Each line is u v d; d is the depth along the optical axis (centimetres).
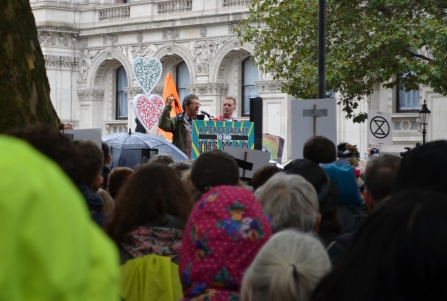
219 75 4622
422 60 3036
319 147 979
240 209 516
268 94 4388
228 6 4566
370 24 2661
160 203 663
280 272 414
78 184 495
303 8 2752
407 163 525
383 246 320
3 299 206
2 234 206
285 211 630
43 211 210
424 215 319
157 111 2823
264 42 3272
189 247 520
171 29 4803
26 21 975
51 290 209
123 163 2069
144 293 622
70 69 5262
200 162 719
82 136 1319
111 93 5241
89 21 5225
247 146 1708
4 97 938
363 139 3956
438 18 2678
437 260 310
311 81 2709
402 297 314
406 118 3809
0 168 209
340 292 326
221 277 500
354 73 2741
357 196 930
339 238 679
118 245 658
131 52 5009
